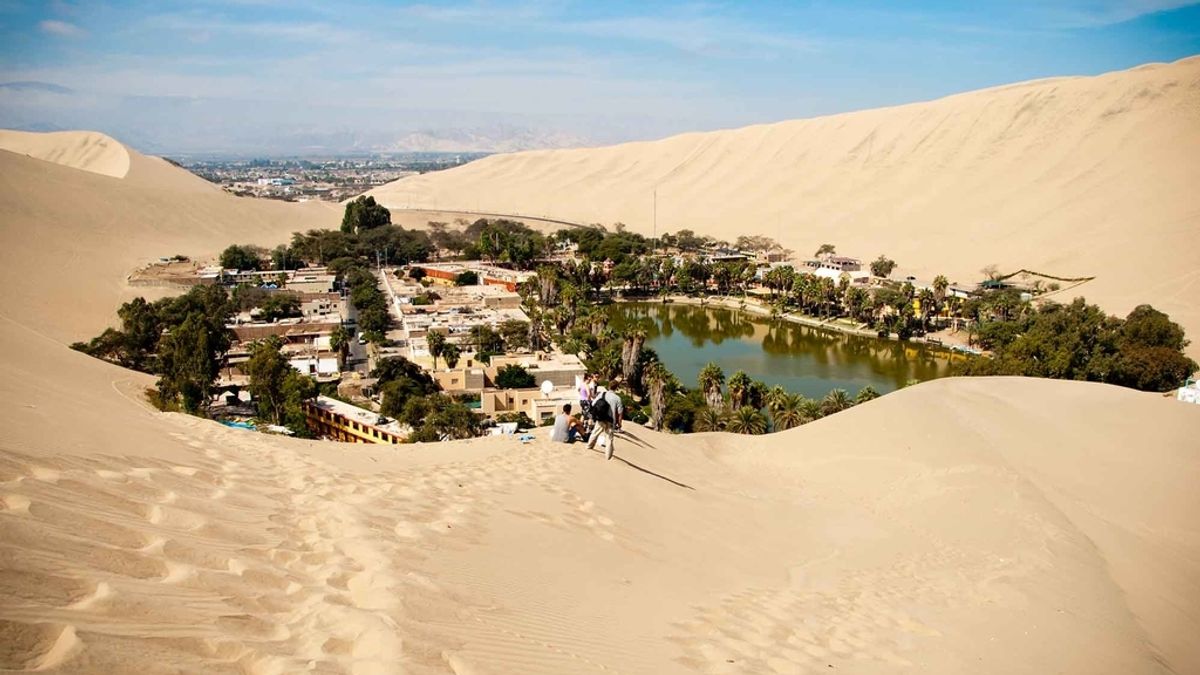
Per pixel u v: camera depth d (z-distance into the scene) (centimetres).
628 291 14738
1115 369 6994
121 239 15050
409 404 5709
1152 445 2956
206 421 1986
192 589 663
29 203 14638
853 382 8469
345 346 8081
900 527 2245
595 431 2103
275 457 1484
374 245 16262
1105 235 14400
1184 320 9588
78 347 7531
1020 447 3002
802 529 1975
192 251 15838
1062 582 1809
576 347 8756
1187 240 12544
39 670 464
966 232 17488
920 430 3122
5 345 3466
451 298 12206
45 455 913
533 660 745
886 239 18600
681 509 1789
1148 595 1906
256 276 13288
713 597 1227
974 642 1312
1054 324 7956
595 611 994
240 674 554
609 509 1591
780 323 12106
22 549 603
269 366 5956
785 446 3192
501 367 7475
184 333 5794
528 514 1389
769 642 1064
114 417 1465
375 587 799
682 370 9019
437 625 743
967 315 11050
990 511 2362
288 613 693
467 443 2230
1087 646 1427
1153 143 17650
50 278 10825
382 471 1612
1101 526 2362
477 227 19688
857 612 1343
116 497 839
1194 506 2517
